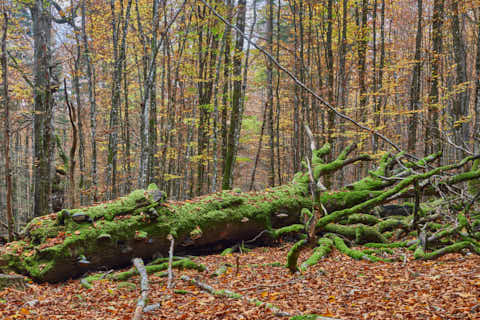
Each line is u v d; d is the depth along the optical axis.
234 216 8.72
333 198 9.74
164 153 17.39
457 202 9.19
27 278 6.76
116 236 7.35
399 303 4.40
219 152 21.55
